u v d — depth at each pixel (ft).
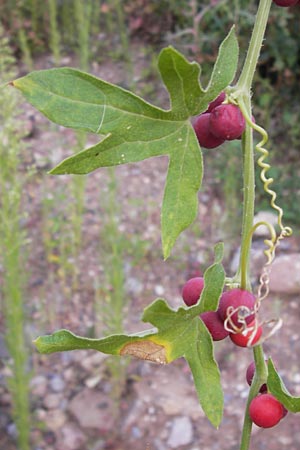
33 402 12.62
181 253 15.10
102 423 12.41
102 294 14.03
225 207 15.96
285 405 3.80
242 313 3.65
